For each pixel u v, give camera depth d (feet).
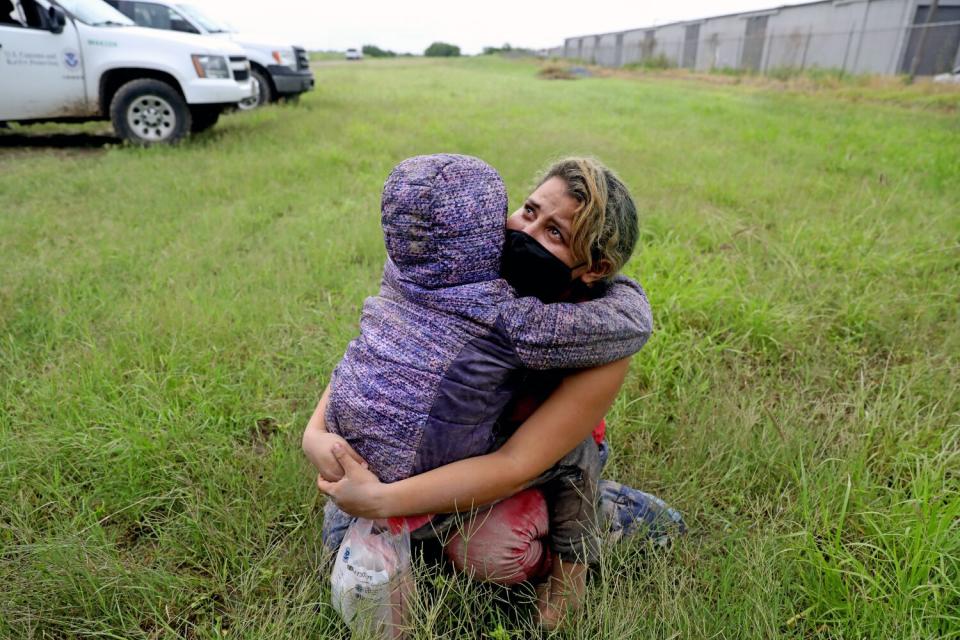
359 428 5.02
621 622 5.26
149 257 13.53
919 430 8.09
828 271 12.98
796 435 7.82
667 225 15.55
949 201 18.66
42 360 9.57
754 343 10.64
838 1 85.51
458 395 4.81
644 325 5.15
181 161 22.47
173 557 6.38
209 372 9.23
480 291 4.78
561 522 5.74
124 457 7.38
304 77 39.24
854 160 24.16
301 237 15.35
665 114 41.16
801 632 5.55
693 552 6.32
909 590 5.60
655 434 8.33
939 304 11.61
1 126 26.50
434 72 89.92
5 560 6.10
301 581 5.89
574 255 4.93
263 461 7.54
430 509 4.98
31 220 15.38
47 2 23.67
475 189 4.70
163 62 25.13
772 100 53.62
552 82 76.13
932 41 73.31
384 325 5.03
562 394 5.09
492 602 5.96
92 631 5.58
